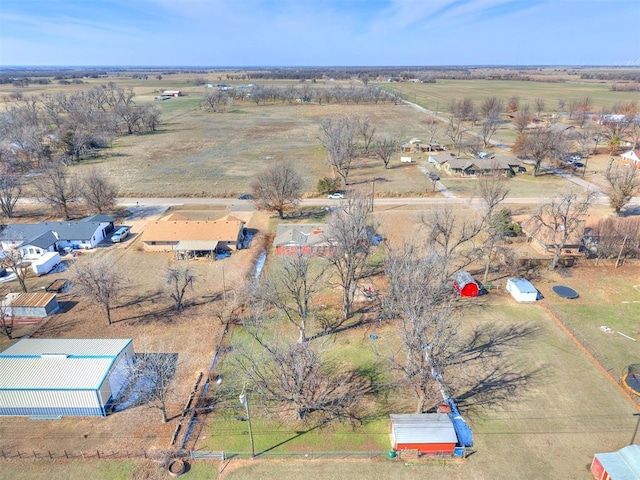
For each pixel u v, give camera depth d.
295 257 49.75
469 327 45.50
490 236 56.75
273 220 76.44
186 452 30.84
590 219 68.06
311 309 49.00
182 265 59.88
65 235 65.19
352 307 49.38
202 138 146.12
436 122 169.62
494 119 138.25
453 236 67.62
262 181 78.38
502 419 33.75
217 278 56.28
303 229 67.25
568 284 53.72
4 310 45.62
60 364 35.69
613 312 47.84
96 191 77.38
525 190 89.19
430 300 35.22
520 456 30.58
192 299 51.38
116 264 60.34
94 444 31.78
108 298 46.38
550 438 32.03
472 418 33.88
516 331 44.75
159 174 103.94
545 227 63.78
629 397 35.78
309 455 30.83
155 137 149.00
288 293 51.97
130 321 46.97
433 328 40.28
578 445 31.44
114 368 36.03
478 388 37.06
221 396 36.47
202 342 43.44
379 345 42.62
